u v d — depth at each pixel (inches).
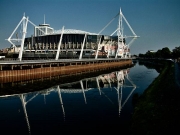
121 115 1240.2
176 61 5260.8
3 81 2554.1
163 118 900.0
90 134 952.9
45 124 1099.3
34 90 2128.4
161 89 1552.7
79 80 3011.8
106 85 2551.7
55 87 2357.3
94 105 1514.5
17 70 2748.5
